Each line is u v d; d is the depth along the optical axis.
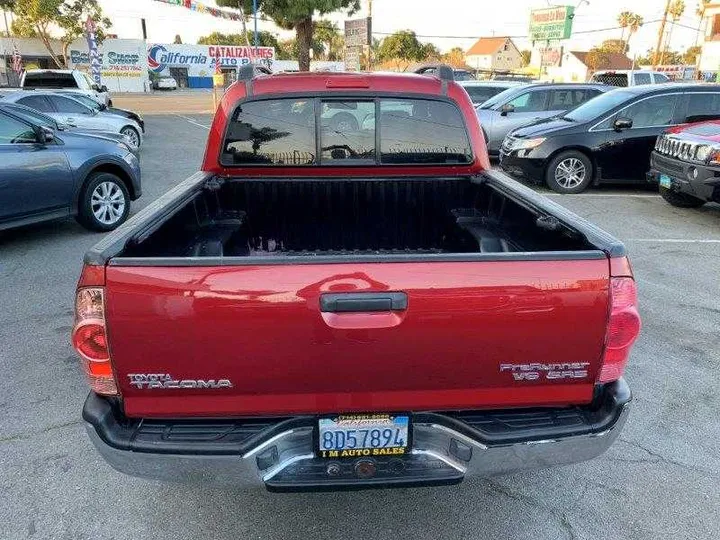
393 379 1.95
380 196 3.79
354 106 3.62
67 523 2.52
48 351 4.02
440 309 1.87
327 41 57.31
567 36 36.72
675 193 8.27
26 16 42.28
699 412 3.36
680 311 4.73
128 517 2.56
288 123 3.63
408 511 2.61
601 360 1.98
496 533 2.48
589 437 2.02
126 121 13.77
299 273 1.83
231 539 2.45
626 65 61.84
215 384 1.91
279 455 2.03
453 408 2.03
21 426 3.19
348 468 2.04
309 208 3.80
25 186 6.10
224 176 3.71
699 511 2.61
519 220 3.06
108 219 7.11
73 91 14.19
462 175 3.79
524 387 2.01
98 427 1.93
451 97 3.66
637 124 9.20
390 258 1.84
